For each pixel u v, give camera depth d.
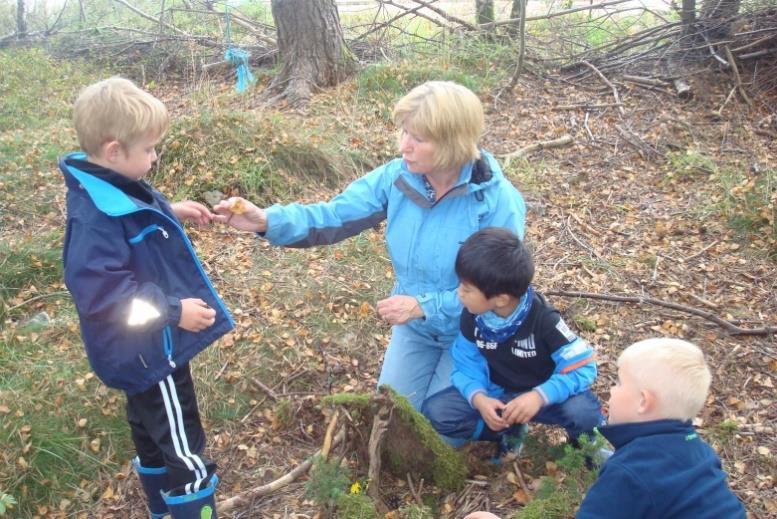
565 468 2.88
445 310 3.01
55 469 3.29
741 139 7.23
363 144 6.89
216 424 3.61
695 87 8.15
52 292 4.67
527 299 2.86
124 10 13.88
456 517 2.91
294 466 3.34
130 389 2.57
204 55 10.73
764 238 5.33
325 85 8.81
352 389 3.86
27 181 6.02
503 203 3.04
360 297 4.73
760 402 3.68
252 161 6.12
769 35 8.27
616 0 10.55
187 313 2.50
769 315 4.49
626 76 8.66
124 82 2.47
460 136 2.79
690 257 5.23
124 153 2.44
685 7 8.88
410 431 2.99
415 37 10.60
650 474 2.03
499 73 8.96
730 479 3.17
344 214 3.11
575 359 2.87
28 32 12.53
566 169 6.86
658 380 2.08
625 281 4.96
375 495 2.93
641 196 6.30
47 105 8.79
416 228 3.05
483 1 10.70
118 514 3.13
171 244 2.61
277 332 4.28
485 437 3.20
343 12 13.21
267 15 13.32
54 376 3.78
